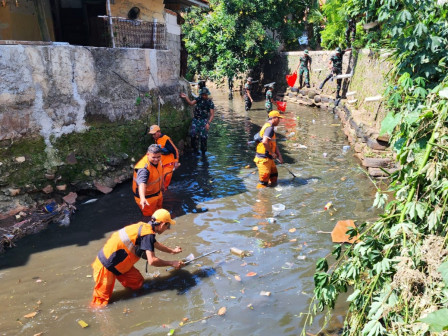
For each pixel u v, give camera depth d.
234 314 4.14
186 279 4.81
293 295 4.42
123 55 8.50
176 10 13.27
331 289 3.40
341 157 9.55
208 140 12.09
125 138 8.58
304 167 8.95
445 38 4.83
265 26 22.72
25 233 6.12
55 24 11.37
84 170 7.60
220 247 5.53
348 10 9.47
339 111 14.77
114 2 9.72
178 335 3.86
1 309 4.35
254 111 17.61
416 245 3.06
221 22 21.30
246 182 8.16
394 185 3.82
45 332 3.96
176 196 7.52
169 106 10.20
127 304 4.39
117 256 4.35
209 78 23.47
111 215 6.78
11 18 9.05
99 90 8.01
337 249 3.64
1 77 6.36
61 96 7.26
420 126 3.48
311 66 20.27
